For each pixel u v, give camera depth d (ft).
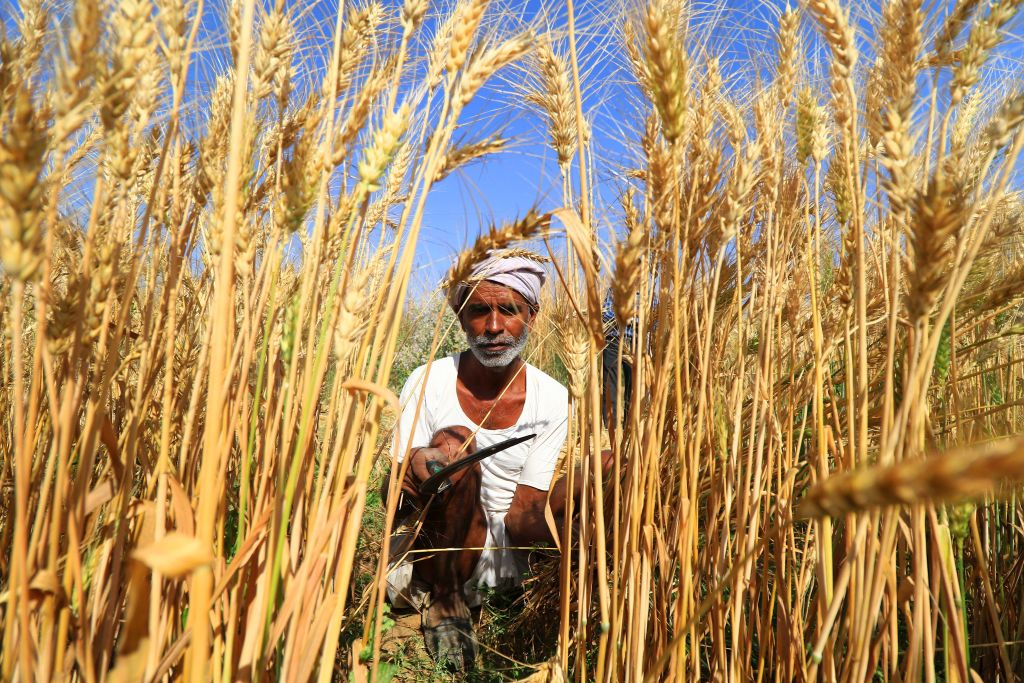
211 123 4.05
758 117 5.04
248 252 3.81
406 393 10.16
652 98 4.14
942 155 3.04
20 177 2.45
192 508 3.89
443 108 3.92
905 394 3.21
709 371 5.35
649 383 5.21
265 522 3.79
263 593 3.66
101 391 3.58
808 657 5.24
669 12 4.62
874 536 3.75
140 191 4.62
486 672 8.23
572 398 5.14
